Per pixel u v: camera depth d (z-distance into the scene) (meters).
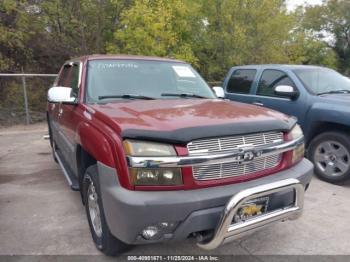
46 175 5.56
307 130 5.41
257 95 6.39
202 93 4.33
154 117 2.88
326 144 5.18
